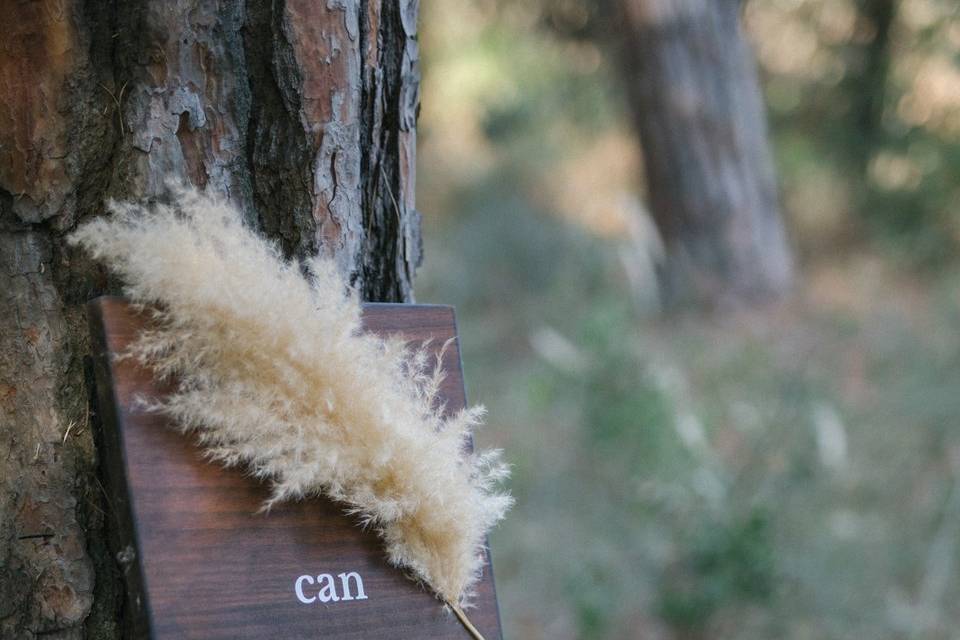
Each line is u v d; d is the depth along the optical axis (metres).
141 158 1.37
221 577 1.20
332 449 1.23
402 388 1.34
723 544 3.45
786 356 5.98
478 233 8.50
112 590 1.38
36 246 1.37
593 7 10.59
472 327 7.14
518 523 4.44
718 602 3.48
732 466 3.99
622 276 7.45
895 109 9.26
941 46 9.03
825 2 9.74
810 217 8.77
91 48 1.35
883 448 4.78
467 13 10.98
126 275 1.25
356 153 1.51
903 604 3.90
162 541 1.18
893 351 5.89
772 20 10.08
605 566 3.92
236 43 1.42
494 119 10.80
